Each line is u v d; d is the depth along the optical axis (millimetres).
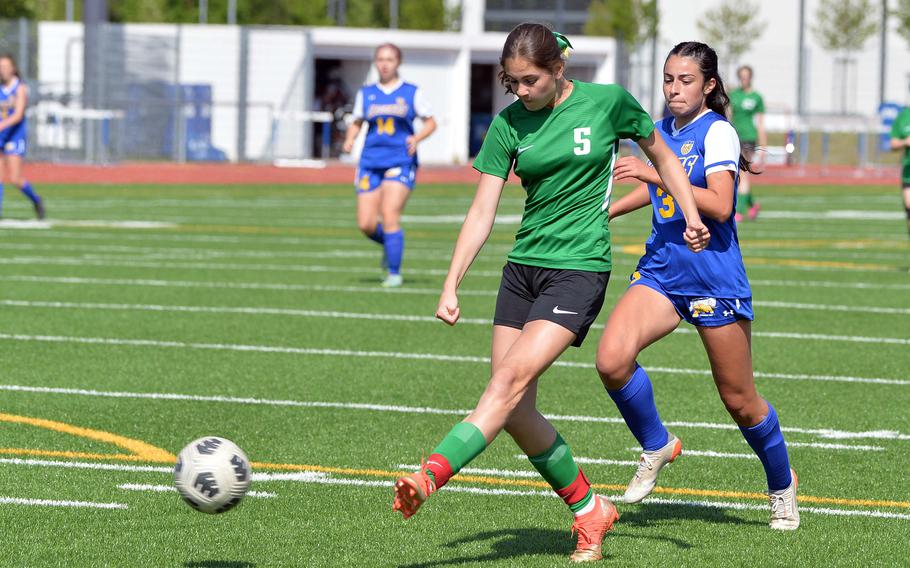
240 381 33719
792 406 31484
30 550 19562
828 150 182750
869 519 21969
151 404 30750
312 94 165750
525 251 19328
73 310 46000
